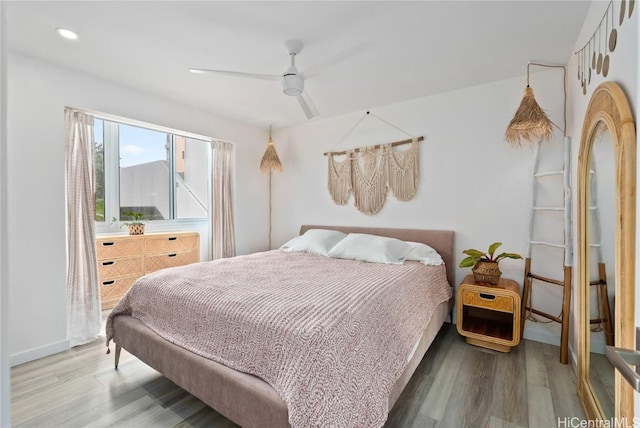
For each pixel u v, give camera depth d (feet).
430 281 7.68
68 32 6.50
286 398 3.80
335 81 9.03
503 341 7.56
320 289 5.72
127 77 8.71
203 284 6.12
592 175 5.61
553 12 5.82
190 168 13.52
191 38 6.75
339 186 12.31
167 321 5.84
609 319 4.90
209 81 8.99
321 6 5.67
